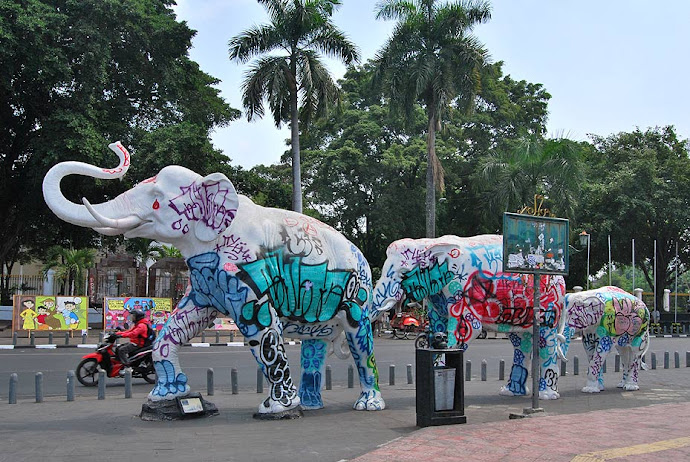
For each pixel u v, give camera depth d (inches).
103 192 1138.0
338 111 1123.9
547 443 295.1
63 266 1715.1
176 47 1174.3
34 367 671.1
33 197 1106.7
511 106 1679.4
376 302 436.8
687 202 1697.8
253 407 421.1
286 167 1651.1
